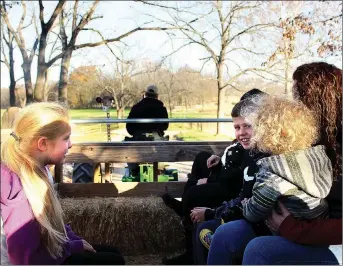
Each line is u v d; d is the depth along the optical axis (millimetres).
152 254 2984
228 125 11914
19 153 1645
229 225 1958
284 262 1667
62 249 1691
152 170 3623
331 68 1868
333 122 1772
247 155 2297
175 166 6758
